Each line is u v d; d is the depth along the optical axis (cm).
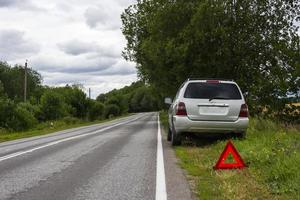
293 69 2148
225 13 2241
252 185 734
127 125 3794
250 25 2289
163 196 686
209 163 980
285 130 1572
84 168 993
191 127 1295
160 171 922
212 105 1295
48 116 5794
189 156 1134
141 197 682
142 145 1519
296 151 912
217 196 673
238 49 2261
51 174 918
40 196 701
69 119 5575
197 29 2200
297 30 2320
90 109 7506
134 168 972
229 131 1301
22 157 1273
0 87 7088
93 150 1395
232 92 1310
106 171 939
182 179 827
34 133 3231
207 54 2284
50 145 1681
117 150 1367
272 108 2169
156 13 2455
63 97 6969
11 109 4200
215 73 2316
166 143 1580
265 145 1080
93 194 710
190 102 1299
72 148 1495
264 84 2159
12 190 752
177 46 2352
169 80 2891
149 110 16588
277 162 820
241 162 906
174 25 2428
